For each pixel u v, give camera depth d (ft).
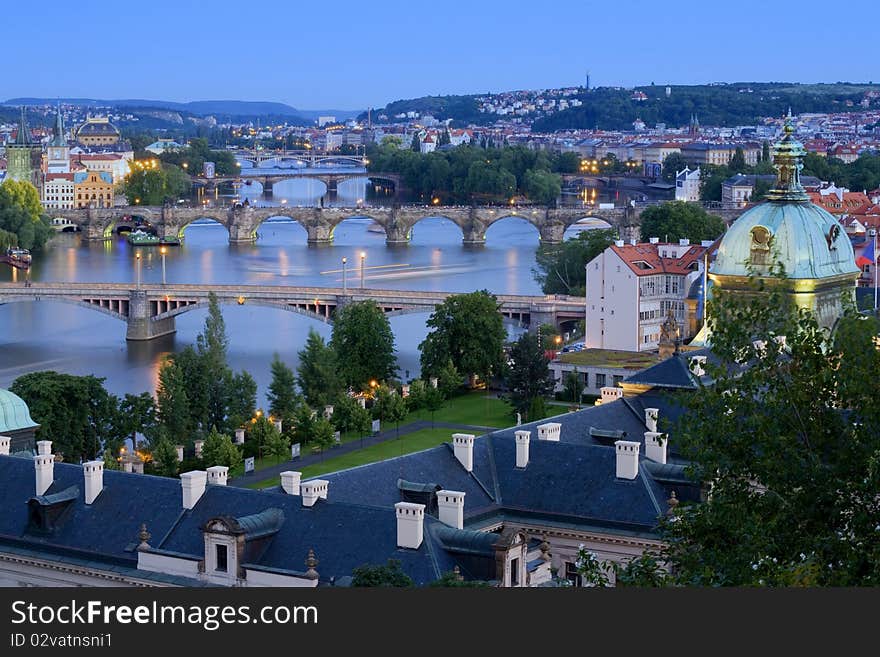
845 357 505.66
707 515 498.69
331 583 616.39
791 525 487.61
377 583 581.12
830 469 488.44
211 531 644.69
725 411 511.81
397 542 620.90
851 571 463.83
